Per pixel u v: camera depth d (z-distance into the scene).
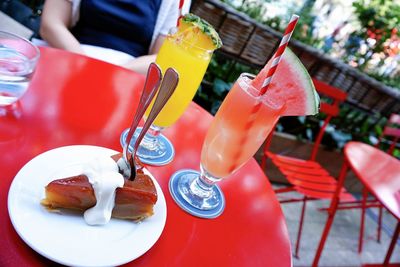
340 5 2.61
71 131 0.73
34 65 0.73
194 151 0.86
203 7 2.12
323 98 2.84
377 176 1.61
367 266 1.91
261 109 0.59
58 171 0.54
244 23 2.22
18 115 0.71
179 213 0.64
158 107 0.54
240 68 2.46
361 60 2.91
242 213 0.72
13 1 1.77
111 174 0.51
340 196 1.87
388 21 2.75
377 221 2.83
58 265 0.46
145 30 1.61
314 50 2.47
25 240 0.44
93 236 0.49
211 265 0.56
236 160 0.65
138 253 0.49
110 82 1.01
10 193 0.49
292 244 2.10
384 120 3.05
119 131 0.79
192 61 0.70
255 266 0.59
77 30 1.59
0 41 0.74
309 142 2.74
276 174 2.66
